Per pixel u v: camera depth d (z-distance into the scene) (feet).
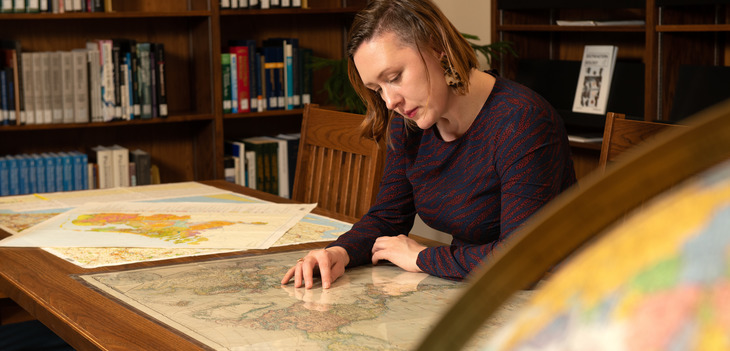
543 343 0.79
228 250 4.88
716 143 0.74
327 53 14.06
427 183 4.68
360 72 4.18
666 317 0.70
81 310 3.66
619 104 11.23
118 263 4.58
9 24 11.62
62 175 11.35
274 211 6.15
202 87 12.46
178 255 4.76
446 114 4.33
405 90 4.07
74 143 12.35
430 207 4.71
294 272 4.15
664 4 10.08
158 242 5.10
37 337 6.91
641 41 11.89
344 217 5.95
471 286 0.87
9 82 10.73
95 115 11.35
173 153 13.16
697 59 10.66
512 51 12.57
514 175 4.17
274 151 12.76
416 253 4.38
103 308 3.68
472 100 4.31
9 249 4.96
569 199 0.83
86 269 4.45
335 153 7.23
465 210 4.53
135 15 11.37
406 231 5.09
